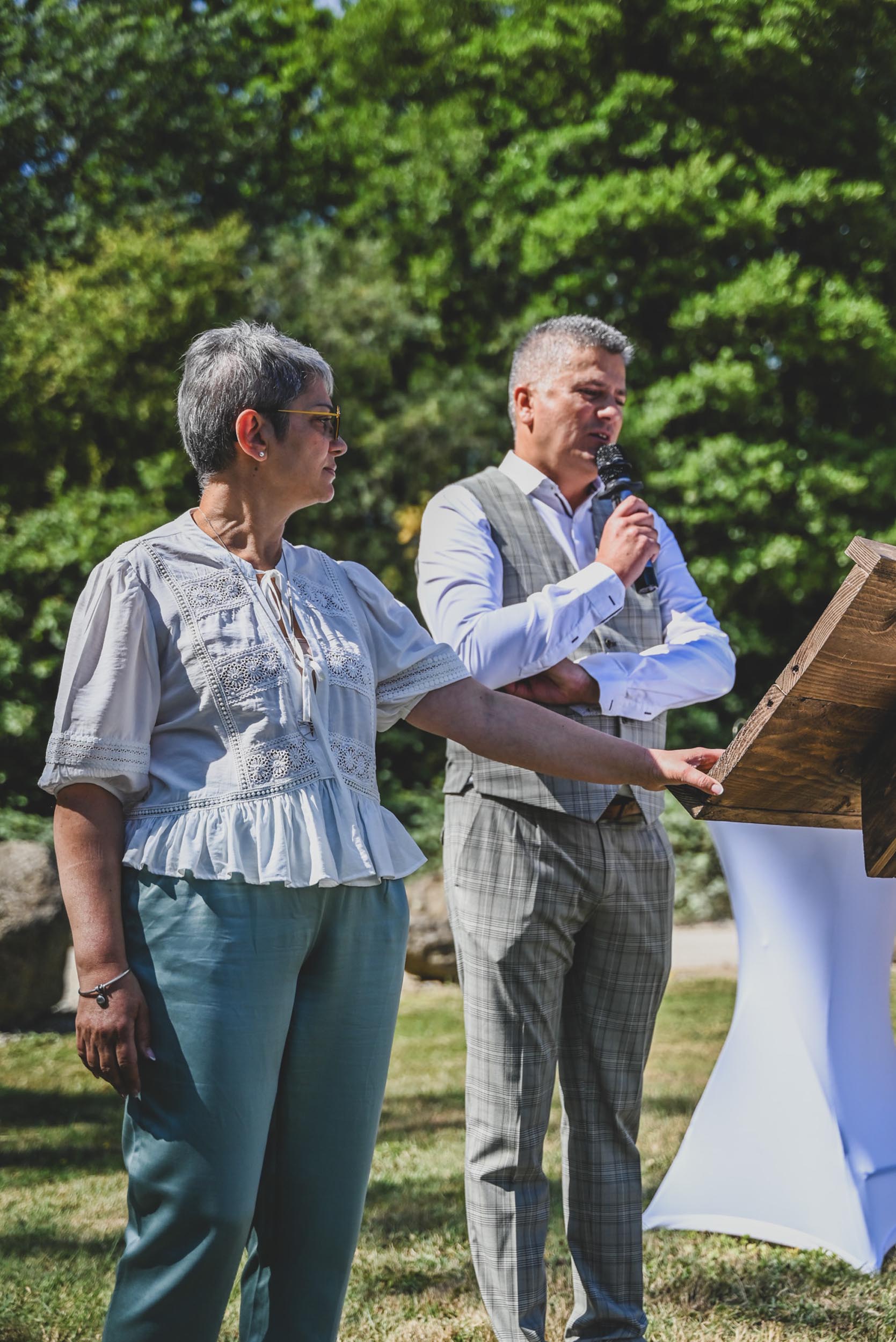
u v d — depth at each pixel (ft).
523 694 9.64
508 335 58.85
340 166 67.56
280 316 59.21
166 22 64.03
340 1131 7.09
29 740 53.62
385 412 62.64
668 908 9.66
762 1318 10.63
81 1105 21.85
